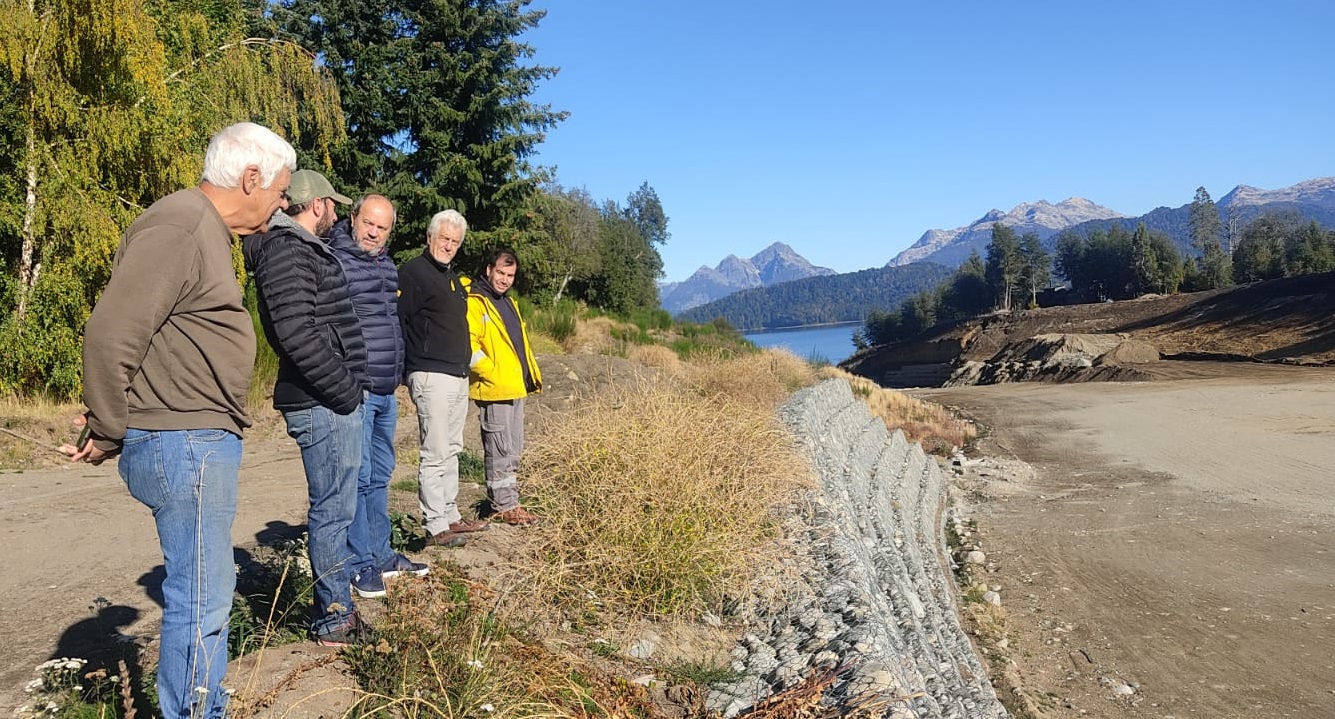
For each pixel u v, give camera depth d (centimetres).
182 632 261
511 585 444
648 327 3122
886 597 744
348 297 345
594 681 388
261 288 311
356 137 2766
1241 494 1636
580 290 4722
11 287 1211
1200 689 818
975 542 1411
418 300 498
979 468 2111
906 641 667
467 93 2920
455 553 503
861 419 2041
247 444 1048
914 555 1091
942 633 852
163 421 257
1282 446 2123
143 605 438
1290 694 800
